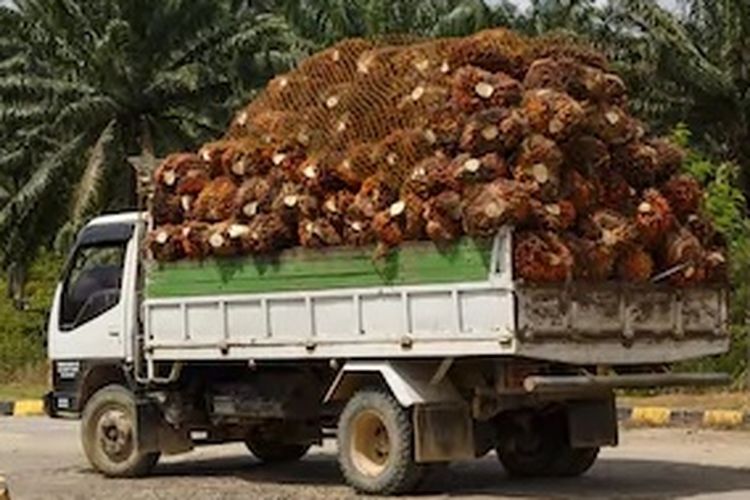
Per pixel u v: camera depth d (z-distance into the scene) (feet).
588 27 121.80
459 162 45.62
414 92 47.73
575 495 48.98
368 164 48.14
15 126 143.95
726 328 50.49
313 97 52.26
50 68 143.33
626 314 47.14
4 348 136.77
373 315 47.91
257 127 52.90
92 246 58.49
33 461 64.80
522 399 48.14
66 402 58.95
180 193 53.93
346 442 49.42
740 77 117.39
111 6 139.54
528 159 45.03
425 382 47.55
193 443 57.06
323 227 49.03
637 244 47.37
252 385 53.98
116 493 51.93
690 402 86.28
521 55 47.19
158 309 54.80
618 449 65.67
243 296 51.72
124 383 57.57
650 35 114.73
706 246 50.21
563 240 45.32
